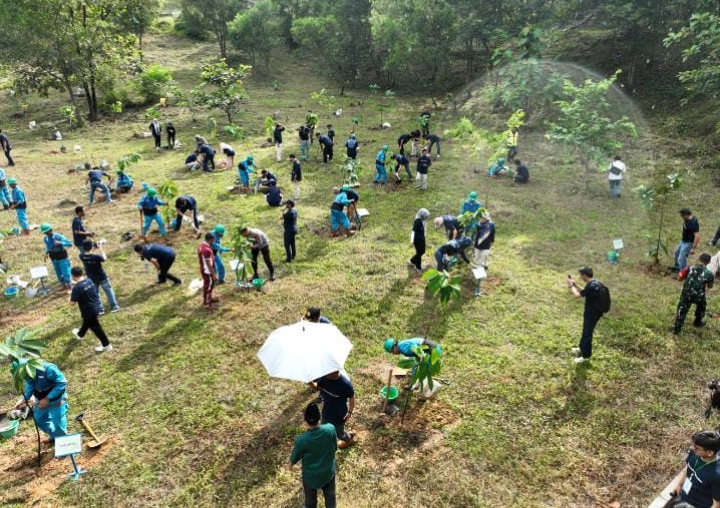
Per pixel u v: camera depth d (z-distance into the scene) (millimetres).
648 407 7867
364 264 13000
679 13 27078
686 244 11758
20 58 29094
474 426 7590
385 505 6348
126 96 35500
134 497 6609
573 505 6301
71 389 8633
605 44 32219
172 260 11969
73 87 37812
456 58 40000
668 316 10273
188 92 37094
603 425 7551
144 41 49531
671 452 7031
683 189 17688
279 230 15258
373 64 42094
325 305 11109
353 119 28844
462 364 8977
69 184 20406
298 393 8453
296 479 6793
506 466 6887
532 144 23953
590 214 16078
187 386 8664
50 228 11953
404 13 34031
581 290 8578
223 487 6703
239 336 10062
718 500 4875
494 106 29203
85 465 7121
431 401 8141
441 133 27328
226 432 7641
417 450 7188
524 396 8164
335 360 6727
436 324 10234
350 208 15547
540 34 22328
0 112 34312
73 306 11430
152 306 11250
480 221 11633
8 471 7098
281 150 24016
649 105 26297
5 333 10359
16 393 8734
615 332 9773
